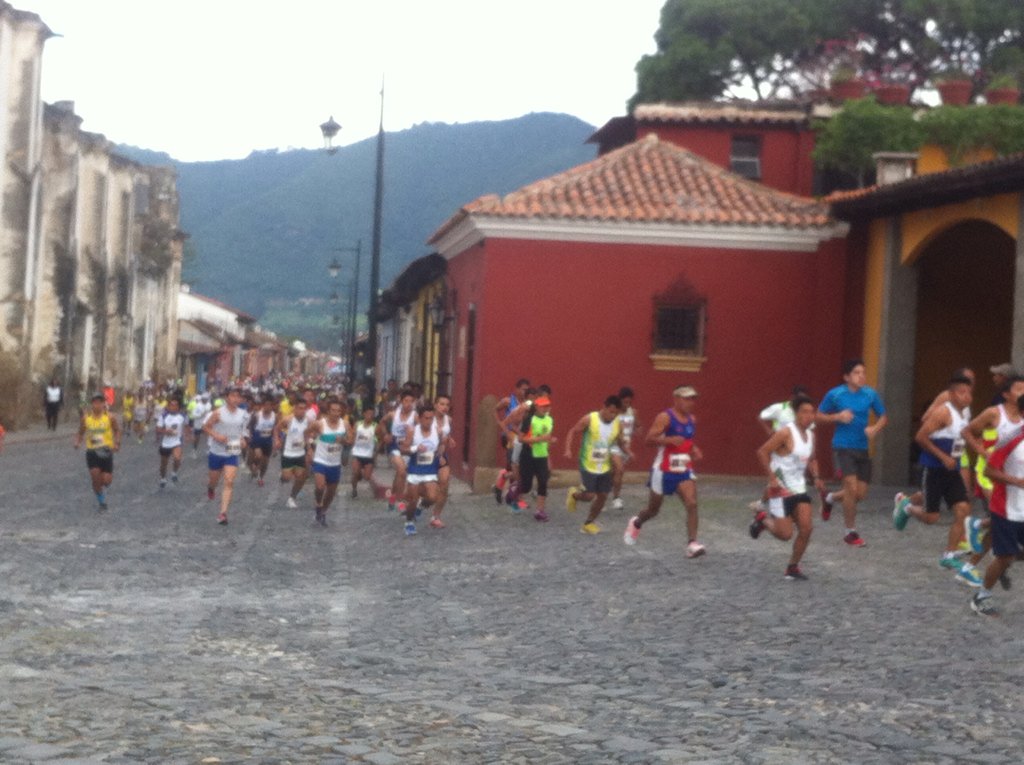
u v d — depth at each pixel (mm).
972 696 8234
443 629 11000
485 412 26016
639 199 26578
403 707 7883
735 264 26297
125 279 68188
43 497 24375
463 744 6965
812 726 7434
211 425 20469
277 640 10438
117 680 8602
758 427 26312
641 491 24953
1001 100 35219
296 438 24141
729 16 46906
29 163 49281
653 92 47625
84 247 62000
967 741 7098
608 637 10539
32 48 49188
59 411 55906
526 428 20875
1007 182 20375
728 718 7648
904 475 24781
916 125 33312
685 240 26172
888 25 47969
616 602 12391
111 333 67688
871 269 25781
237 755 6652
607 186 27188
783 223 25922
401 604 12453
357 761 6590
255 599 12734
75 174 56188
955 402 13844
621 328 26188
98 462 22375
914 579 13625
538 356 26125
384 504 24984
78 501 23828
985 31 46844
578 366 26141
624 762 6613
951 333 27469
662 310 26219
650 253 26203
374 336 36906
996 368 15656
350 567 15406
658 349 26203
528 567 15117
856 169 33938
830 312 26234
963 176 20859
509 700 8164
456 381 30578
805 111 35000
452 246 30734
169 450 27906
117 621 11148
